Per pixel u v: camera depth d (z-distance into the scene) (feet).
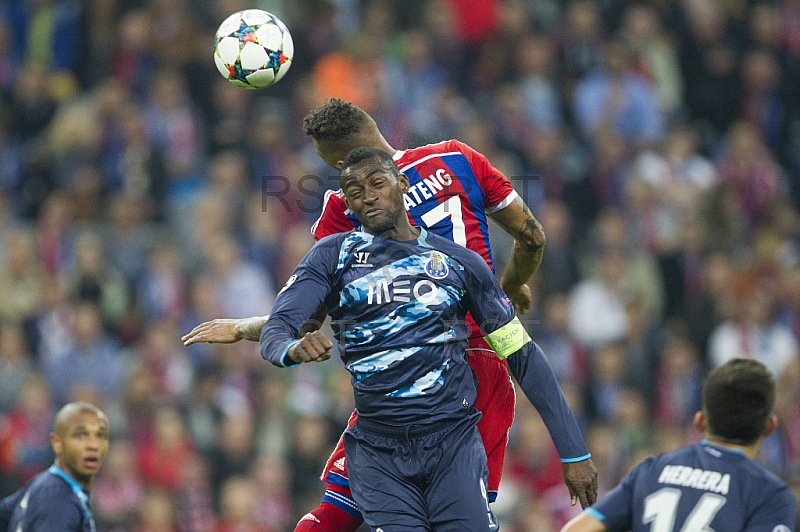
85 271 136.05
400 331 51.13
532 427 123.95
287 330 50.11
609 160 169.37
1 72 163.12
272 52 59.26
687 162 176.45
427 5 176.55
